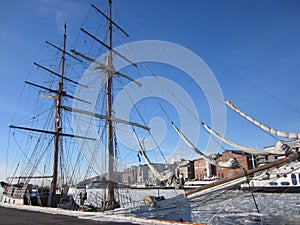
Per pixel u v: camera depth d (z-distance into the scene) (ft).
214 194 45.14
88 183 75.61
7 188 102.42
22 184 97.35
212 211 102.83
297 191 171.22
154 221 37.76
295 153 41.01
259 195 172.55
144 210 44.32
